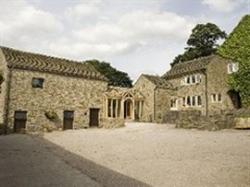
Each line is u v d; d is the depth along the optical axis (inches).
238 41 1248.2
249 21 1210.0
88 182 312.7
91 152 522.3
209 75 1374.3
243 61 1220.5
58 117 1050.7
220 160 416.2
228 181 308.0
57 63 1155.9
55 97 1049.5
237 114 938.7
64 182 312.8
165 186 297.1
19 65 964.0
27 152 521.0
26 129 967.0
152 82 1498.5
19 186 297.3
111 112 1328.7
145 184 304.8
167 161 422.9
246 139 638.5
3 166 397.1
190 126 983.0
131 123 1354.6
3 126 911.7
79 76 1124.5
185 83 1504.7
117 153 506.6
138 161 429.7
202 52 2384.4
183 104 1508.4
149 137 754.8
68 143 656.4
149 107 1497.3
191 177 328.2
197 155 462.9
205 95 1374.3
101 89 1208.2
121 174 350.0
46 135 858.1
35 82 1005.8
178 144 596.1
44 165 405.4
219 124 908.0
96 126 1171.9
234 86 1256.8
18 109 952.3
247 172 342.3
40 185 301.0
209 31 2406.5
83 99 1135.0
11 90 941.2
